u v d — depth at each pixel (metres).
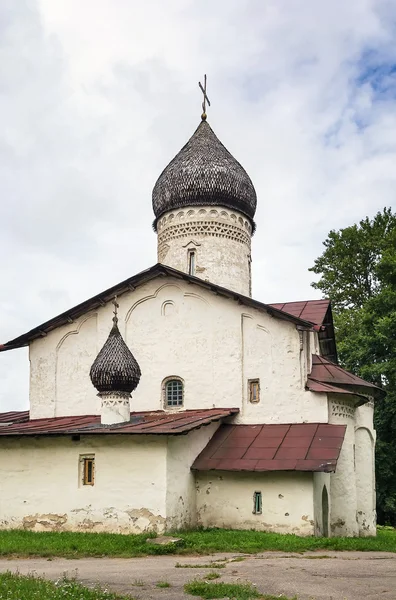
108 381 19.23
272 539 15.69
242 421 20.91
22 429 19.00
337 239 39.06
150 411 22.11
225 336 21.83
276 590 9.60
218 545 14.65
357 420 22.78
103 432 16.94
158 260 26.61
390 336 30.53
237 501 18.17
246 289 26.03
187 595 9.27
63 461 18.03
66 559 13.19
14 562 12.80
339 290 38.88
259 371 21.17
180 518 17.41
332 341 27.69
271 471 17.86
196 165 25.88
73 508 17.56
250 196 26.64
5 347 24.30
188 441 18.34
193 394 21.80
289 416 20.41
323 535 18.69
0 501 18.47
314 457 17.59
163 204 26.28
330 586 9.91
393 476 31.31
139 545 14.53
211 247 25.33
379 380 32.00
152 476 16.91
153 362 22.55
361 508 22.20
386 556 13.70
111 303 23.48
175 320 22.62
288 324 21.12
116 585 10.06
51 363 23.88
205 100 28.19
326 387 20.30
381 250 36.56
